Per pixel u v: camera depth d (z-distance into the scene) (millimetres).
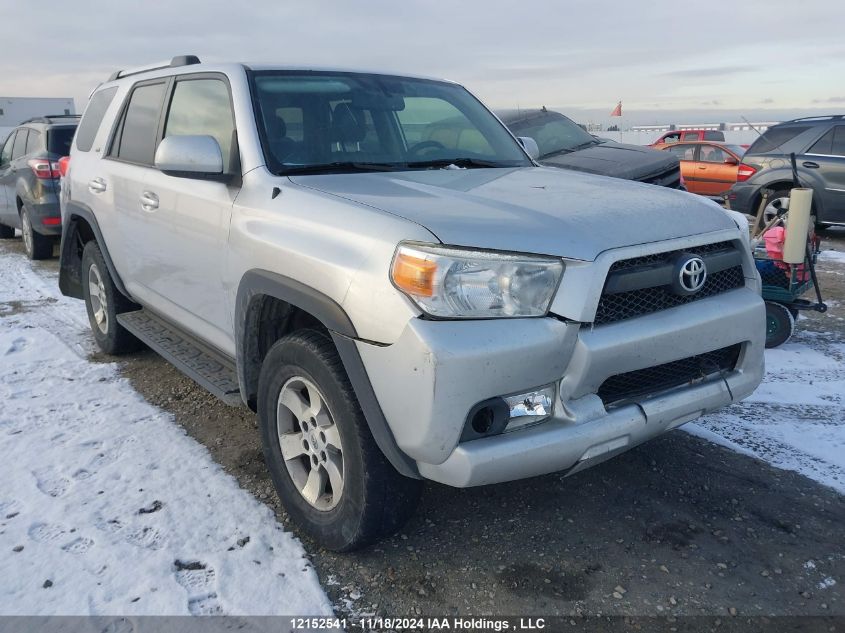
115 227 4590
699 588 2637
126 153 4578
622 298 2568
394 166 3545
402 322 2314
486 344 2285
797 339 5707
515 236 2414
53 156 8945
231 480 3396
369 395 2434
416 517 3100
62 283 5656
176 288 3930
